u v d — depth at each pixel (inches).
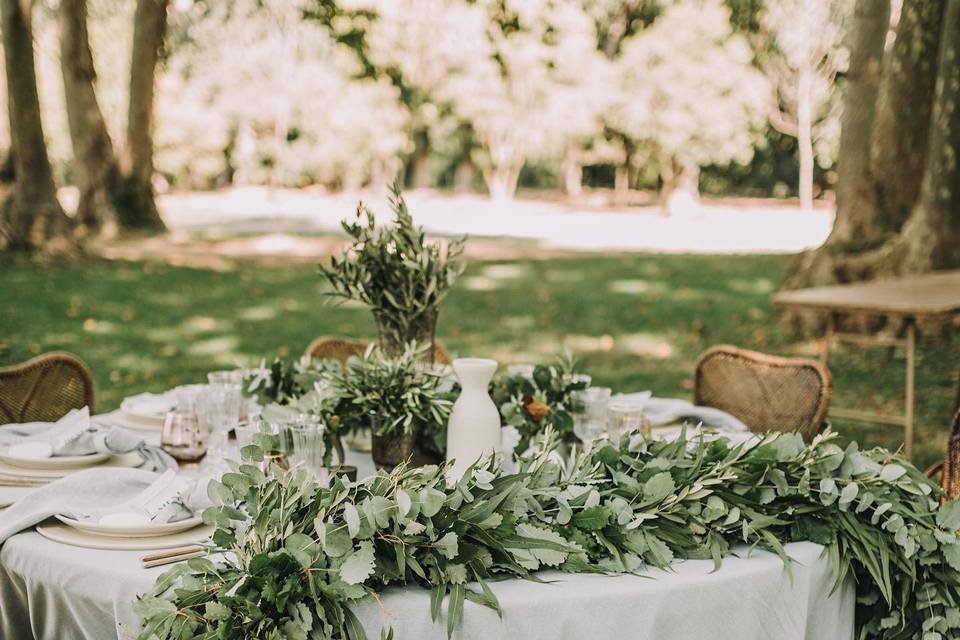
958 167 306.5
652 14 1029.2
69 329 345.7
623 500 70.1
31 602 73.7
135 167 613.6
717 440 77.5
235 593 59.6
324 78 1213.1
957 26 298.8
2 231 484.4
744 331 360.5
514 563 65.0
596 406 98.5
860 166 338.3
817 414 126.2
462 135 1445.6
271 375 107.8
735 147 1027.9
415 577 65.2
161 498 80.4
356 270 93.1
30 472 89.3
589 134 1100.5
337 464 94.5
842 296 206.4
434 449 94.5
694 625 66.4
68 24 581.9
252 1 1001.5
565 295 457.1
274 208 1165.1
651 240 804.0
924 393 270.5
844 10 829.8
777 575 69.2
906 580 75.0
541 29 880.9
